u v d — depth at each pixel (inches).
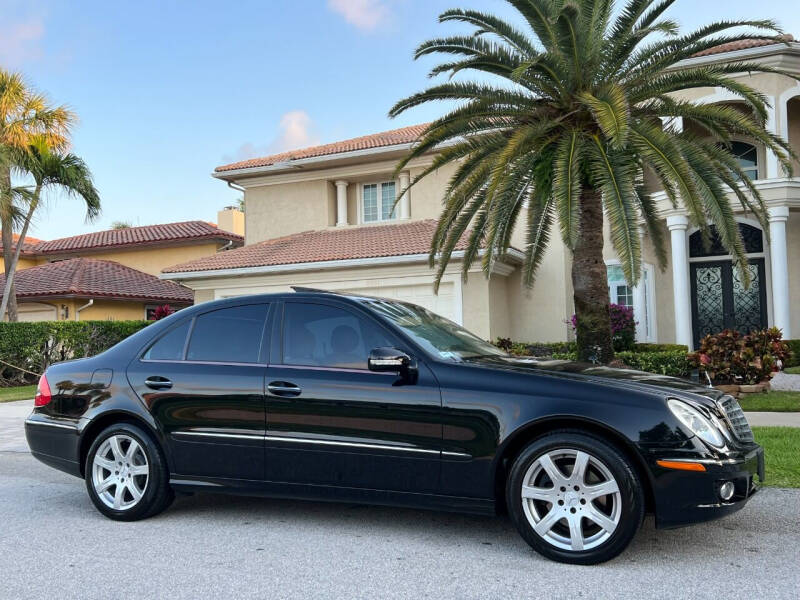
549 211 411.5
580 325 382.3
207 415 193.6
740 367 460.4
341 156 758.5
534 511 161.2
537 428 164.9
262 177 832.9
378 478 174.6
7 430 413.7
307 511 210.2
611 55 378.0
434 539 178.5
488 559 161.8
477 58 375.2
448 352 187.0
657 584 143.3
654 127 346.9
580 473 156.7
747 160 689.6
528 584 144.7
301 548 172.7
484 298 607.2
